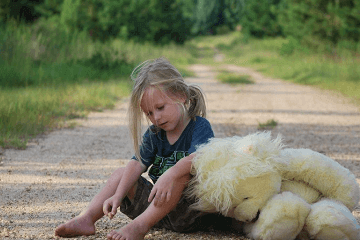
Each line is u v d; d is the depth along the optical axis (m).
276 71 22.47
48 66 15.38
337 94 13.55
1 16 25.89
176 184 2.64
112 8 35.06
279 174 2.61
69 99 10.18
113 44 24.55
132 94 2.82
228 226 3.00
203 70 25.16
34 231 3.01
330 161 2.69
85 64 17.47
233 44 54.06
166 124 2.79
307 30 27.31
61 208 3.56
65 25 28.88
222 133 7.31
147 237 2.87
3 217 3.31
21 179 4.46
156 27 41.78
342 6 25.58
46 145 6.23
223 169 2.55
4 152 5.66
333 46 25.19
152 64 2.80
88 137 6.91
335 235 2.46
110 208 2.76
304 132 7.58
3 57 13.83
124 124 8.16
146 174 4.65
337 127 8.12
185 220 2.85
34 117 7.59
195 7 79.81
